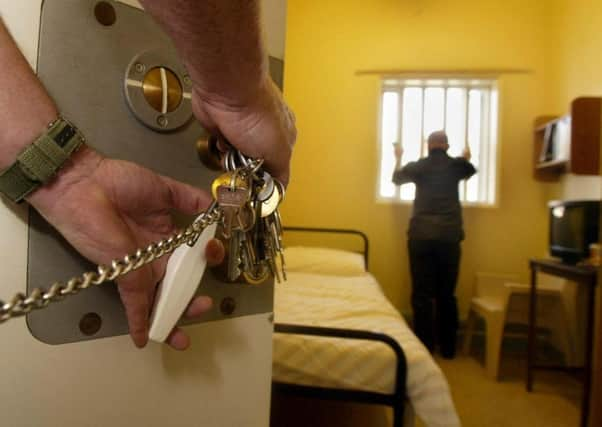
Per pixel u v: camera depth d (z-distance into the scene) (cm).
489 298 257
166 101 38
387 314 143
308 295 171
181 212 37
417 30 288
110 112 34
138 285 31
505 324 245
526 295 240
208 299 37
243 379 46
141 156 36
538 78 277
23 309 22
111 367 35
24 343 31
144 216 33
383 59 291
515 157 278
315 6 295
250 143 31
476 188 288
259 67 27
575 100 207
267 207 35
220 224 34
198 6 22
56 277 32
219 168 42
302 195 295
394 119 293
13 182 26
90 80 33
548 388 208
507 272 277
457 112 288
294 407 167
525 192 276
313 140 295
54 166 26
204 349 42
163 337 33
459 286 279
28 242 31
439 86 289
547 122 262
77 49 33
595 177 216
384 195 294
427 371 107
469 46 284
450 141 289
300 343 113
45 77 31
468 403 190
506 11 281
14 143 26
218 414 43
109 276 26
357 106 292
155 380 38
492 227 278
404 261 288
